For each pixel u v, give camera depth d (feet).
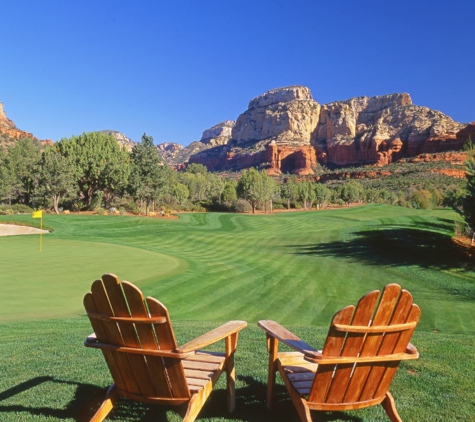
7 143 345.92
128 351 9.16
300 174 595.47
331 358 8.61
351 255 71.82
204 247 84.12
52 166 155.33
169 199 200.85
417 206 230.89
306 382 10.06
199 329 22.33
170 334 8.72
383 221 124.26
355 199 269.64
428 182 331.57
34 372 14.64
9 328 23.70
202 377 10.23
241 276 49.65
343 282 50.67
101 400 12.20
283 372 10.70
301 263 63.82
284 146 645.10
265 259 66.80
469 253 71.61
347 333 8.48
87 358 16.40
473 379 14.08
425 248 75.97
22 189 195.72
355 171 444.96
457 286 50.19
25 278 40.29
